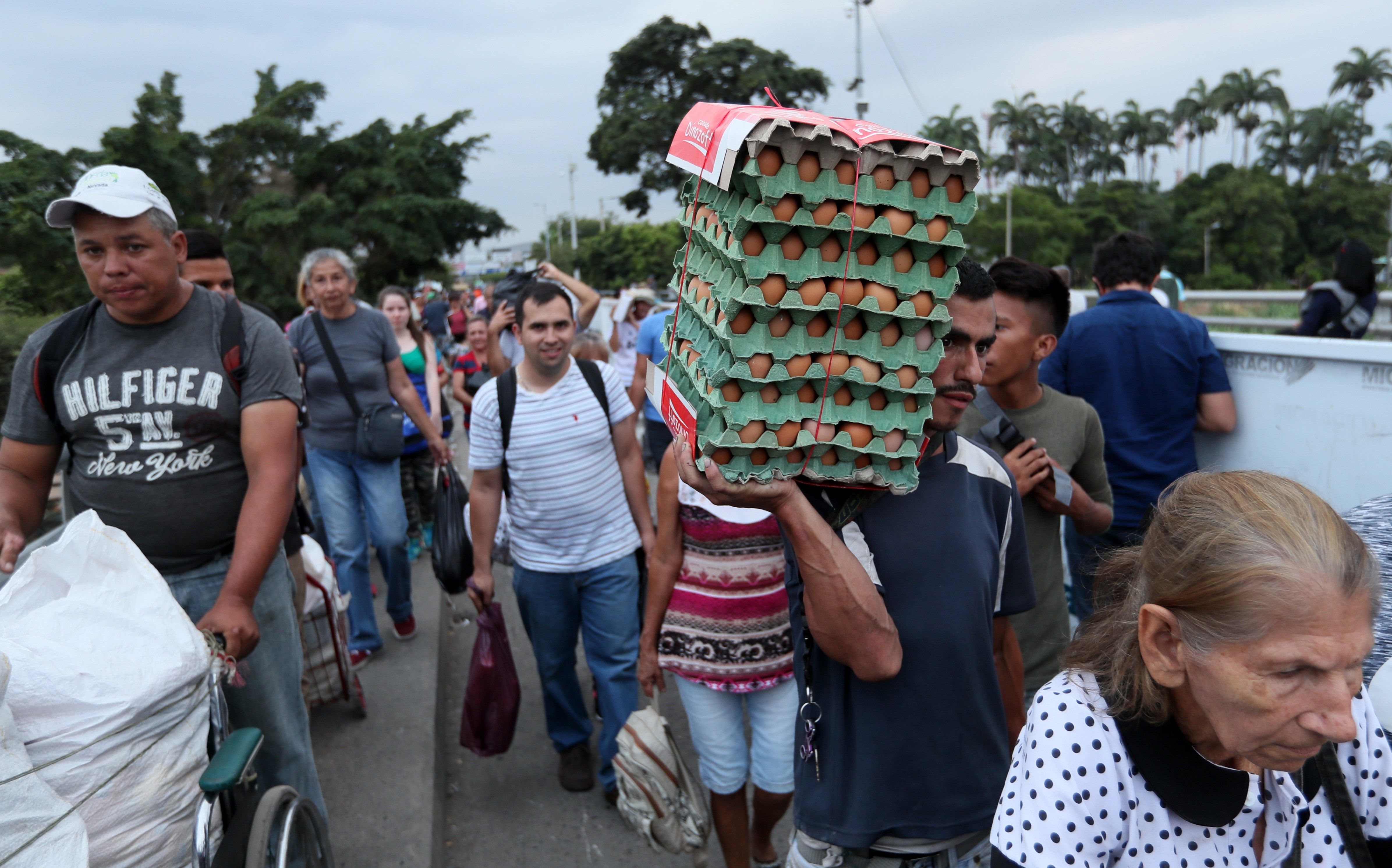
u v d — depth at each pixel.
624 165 59.19
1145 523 1.35
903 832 1.71
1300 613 0.98
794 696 2.70
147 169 26.53
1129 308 3.38
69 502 2.97
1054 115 104.88
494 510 3.50
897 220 1.38
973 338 1.71
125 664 1.75
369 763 3.59
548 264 5.71
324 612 3.67
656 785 2.63
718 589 2.65
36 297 11.07
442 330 12.56
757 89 53.91
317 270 4.52
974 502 1.81
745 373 1.40
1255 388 3.47
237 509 2.44
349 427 4.54
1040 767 1.22
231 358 2.35
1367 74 98.19
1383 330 6.20
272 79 32.41
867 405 1.48
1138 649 1.18
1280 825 1.23
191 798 1.86
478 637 3.52
